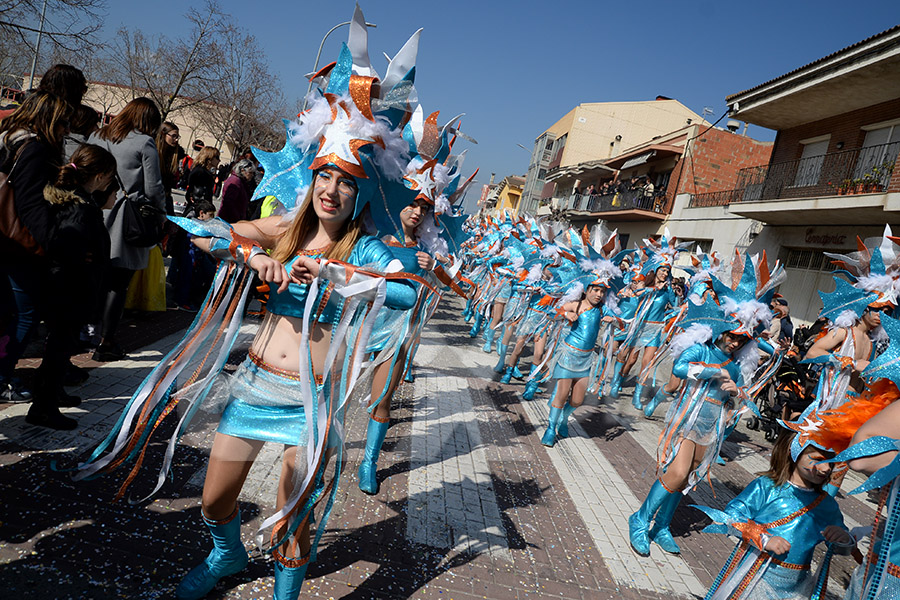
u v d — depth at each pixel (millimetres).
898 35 12086
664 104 42750
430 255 4504
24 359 4680
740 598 3059
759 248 17734
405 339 3896
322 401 2324
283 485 2451
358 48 2408
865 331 5492
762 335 4812
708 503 5500
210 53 28109
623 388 9547
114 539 2910
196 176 7527
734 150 24250
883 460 1978
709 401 4262
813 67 14445
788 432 3121
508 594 3314
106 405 4223
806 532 2994
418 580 3232
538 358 7562
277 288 2414
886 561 2160
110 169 3730
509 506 4441
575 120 42656
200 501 3400
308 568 3080
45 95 3514
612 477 5543
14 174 3322
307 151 2549
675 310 8164
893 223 12898
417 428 5645
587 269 6008
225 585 2816
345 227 2514
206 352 2479
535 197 53219
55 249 3445
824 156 15711
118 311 5082
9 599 2371
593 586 3621
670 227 24000
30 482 3145
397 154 2492
